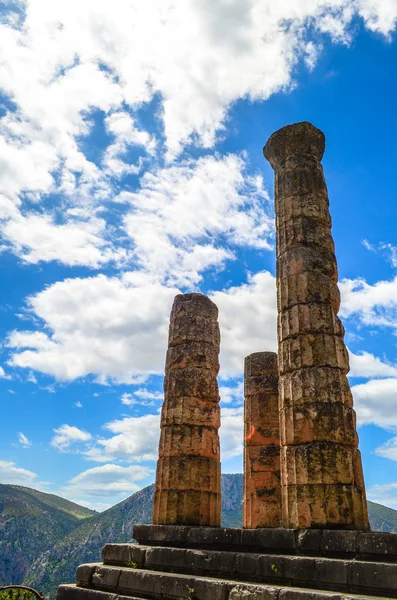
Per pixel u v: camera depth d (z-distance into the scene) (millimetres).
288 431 12125
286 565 9617
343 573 8930
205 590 9789
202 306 17344
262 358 20672
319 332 12828
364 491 11602
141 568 11648
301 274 13617
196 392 15906
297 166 15367
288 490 11539
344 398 12211
